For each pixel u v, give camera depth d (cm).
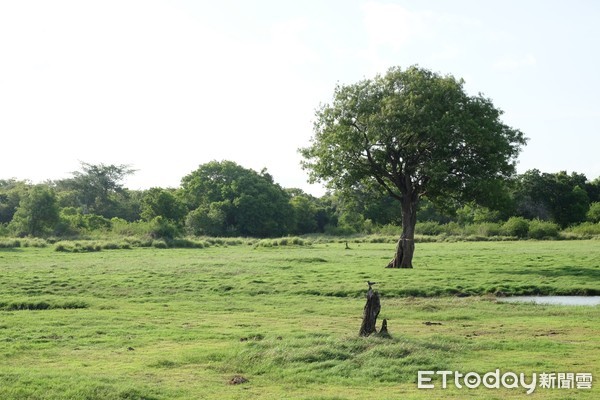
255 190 11706
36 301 2794
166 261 4756
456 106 4416
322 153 4662
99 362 1575
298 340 1716
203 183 12312
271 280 3484
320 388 1322
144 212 10000
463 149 4516
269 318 2347
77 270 4031
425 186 4566
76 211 11169
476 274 3688
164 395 1265
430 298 2942
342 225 11981
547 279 3409
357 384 1352
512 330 1991
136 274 3791
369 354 1557
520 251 5756
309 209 12800
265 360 1539
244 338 1872
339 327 2097
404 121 4369
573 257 4772
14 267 4256
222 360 1575
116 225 8381
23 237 7769
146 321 2259
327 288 3167
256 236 11469
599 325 2083
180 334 1969
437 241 8362
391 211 11875
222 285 3306
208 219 10931
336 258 5131
